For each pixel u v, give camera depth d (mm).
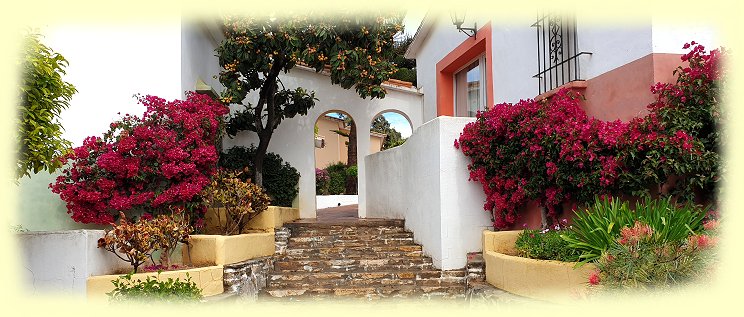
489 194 9500
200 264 8734
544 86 9727
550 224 8680
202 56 12094
